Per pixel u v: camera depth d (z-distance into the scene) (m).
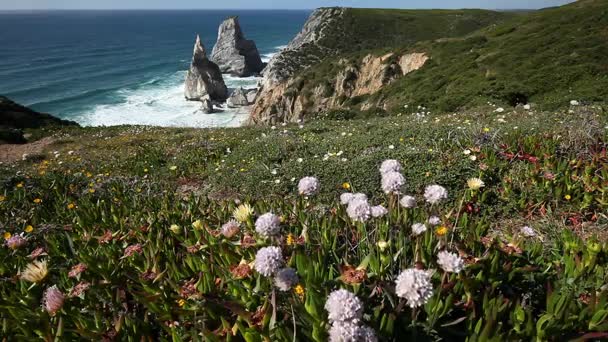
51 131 23.56
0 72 88.69
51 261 3.95
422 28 85.69
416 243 3.20
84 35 183.50
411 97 28.44
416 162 6.46
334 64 46.56
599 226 4.78
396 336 2.47
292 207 4.93
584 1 42.62
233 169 8.59
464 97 21.27
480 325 2.43
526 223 5.08
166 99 66.94
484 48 33.31
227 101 63.25
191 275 3.38
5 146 19.45
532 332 2.50
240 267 2.94
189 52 127.31
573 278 3.08
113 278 3.28
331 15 87.56
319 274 2.86
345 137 9.60
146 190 7.77
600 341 2.54
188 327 2.86
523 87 20.98
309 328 2.38
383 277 2.86
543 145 6.21
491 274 2.88
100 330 2.78
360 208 3.15
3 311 2.98
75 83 77.62
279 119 47.16
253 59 98.62
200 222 4.09
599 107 10.09
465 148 6.74
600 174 5.50
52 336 2.68
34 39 162.75
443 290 2.66
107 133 20.12
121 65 100.69
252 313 2.62
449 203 5.56
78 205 6.29
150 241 3.85
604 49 23.95
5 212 6.59
